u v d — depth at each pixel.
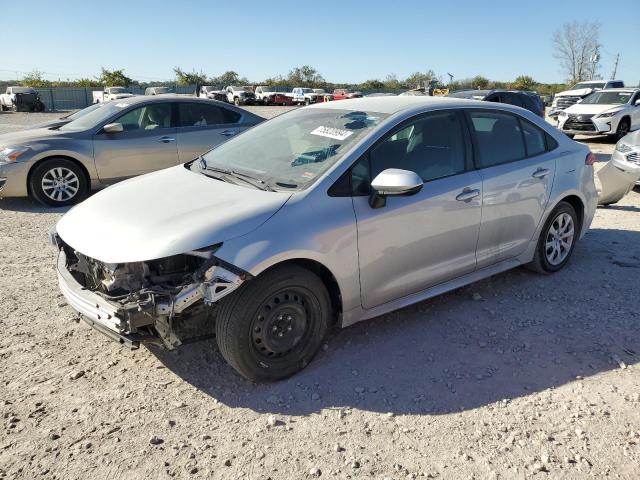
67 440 2.75
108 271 3.02
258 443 2.74
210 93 48.66
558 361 3.50
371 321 4.04
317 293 3.27
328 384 3.25
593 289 4.63
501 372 3.38
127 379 3.30
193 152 8.59
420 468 2.58
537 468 2.56
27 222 6.93
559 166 4.70
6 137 7.97
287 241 3.06
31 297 4.46
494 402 3.08
